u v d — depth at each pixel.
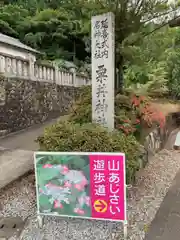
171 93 9.46
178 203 3.06
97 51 3.57
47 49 16.91
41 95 9.32
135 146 3.28
